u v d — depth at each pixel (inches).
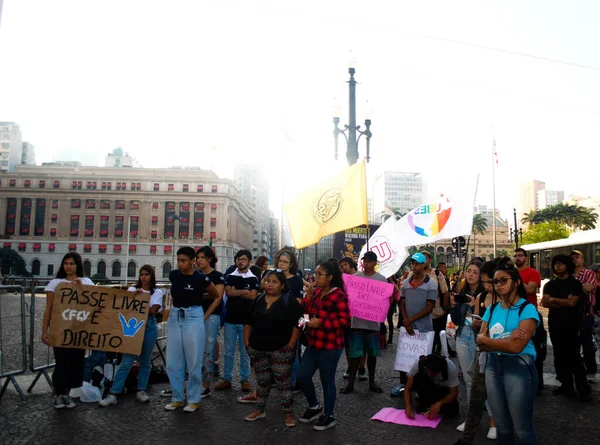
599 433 201.6
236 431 201.9
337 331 210.8
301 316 213.9
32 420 212.7
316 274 217.8
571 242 875.4
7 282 1973.4
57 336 231.9
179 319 235.0
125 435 195.2
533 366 151.0
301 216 347.3
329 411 207.9
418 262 261.0
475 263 257.8
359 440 192.2
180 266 236.2
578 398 257.8
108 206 3511.3
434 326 340.2
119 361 270.1
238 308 275.3
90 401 243.8
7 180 3496.6
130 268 3474.4
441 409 224.4
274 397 263.3
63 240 3447.3
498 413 153.3
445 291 337.7
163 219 3523.6
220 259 3491.6
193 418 219.1
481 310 214.5
